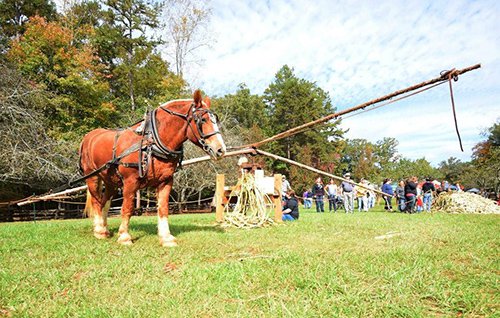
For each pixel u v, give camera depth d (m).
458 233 7.20
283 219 10.86
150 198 28.06
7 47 29.50
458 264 4.45
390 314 2.86
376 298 3.20
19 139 20.47
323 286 3.49
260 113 61.81
